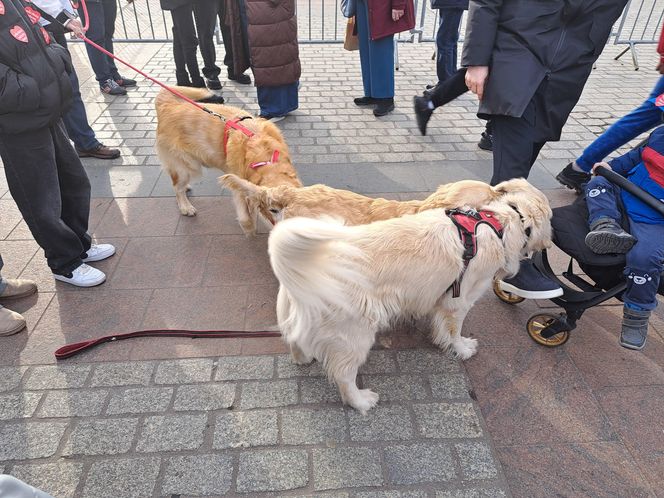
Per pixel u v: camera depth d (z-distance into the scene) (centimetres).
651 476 221
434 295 239
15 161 271
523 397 258
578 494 214
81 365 270
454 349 278
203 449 229
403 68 771
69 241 313
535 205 249
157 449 229
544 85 294
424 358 280
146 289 329
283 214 288
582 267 269
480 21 283
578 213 275
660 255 238
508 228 243
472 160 502
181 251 366
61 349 273
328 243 190
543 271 279
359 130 562
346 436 235
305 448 230
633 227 250
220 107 381
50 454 226
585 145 526
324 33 944
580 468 224
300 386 260
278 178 318
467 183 266
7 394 254
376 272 217
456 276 234
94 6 567
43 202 290
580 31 280
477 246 234
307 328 221
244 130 350
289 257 186
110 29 624
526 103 286
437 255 226
